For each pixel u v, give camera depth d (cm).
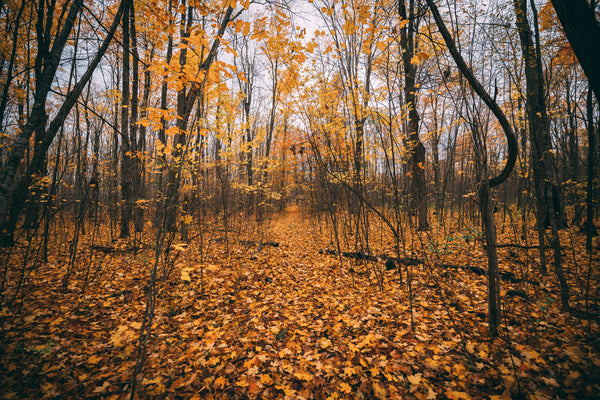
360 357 233
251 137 1016
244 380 208
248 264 523
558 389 181
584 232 616
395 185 293
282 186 1379
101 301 341
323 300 358
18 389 182
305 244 739
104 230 884
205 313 323
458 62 211
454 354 231
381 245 620
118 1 410
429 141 995
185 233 576
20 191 232
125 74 691
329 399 190
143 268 464
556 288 336
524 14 367
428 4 213
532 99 415
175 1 243
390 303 339
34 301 328
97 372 214
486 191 239
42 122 270
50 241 632
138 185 543
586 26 159
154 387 200
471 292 351
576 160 644
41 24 206
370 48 314
